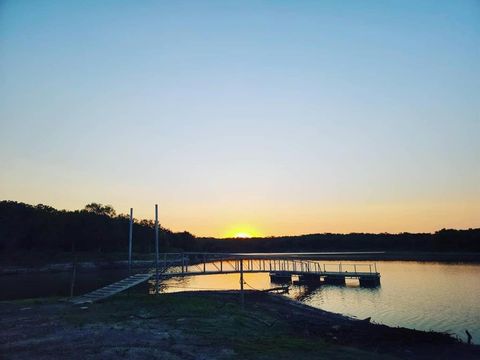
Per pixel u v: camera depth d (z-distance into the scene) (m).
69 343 14.57
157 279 30.38
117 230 120.50
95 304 24.61
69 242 111.31
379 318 31.59
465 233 134.50
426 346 20.69
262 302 33.78
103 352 13.21
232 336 16.73
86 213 122.12
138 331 16.80
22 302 25.58
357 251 158.25
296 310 31.19
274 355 13.41
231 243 179.88
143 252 121.38
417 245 145.75
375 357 14.55
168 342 14.91
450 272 71.19
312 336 21.14
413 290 47.59
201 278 73.00
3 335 15.94
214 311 23.41
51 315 20.70
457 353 19.36
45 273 81.31
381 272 73.62
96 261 100.50
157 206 31.41
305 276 60.09
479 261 101.88
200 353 13.33
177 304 24.52
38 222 110.19
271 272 61.41
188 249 153.50
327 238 178.75
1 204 116.25
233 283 60.38
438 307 36.12
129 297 27.27
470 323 29.39
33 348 13.82
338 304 38.72
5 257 93.19
